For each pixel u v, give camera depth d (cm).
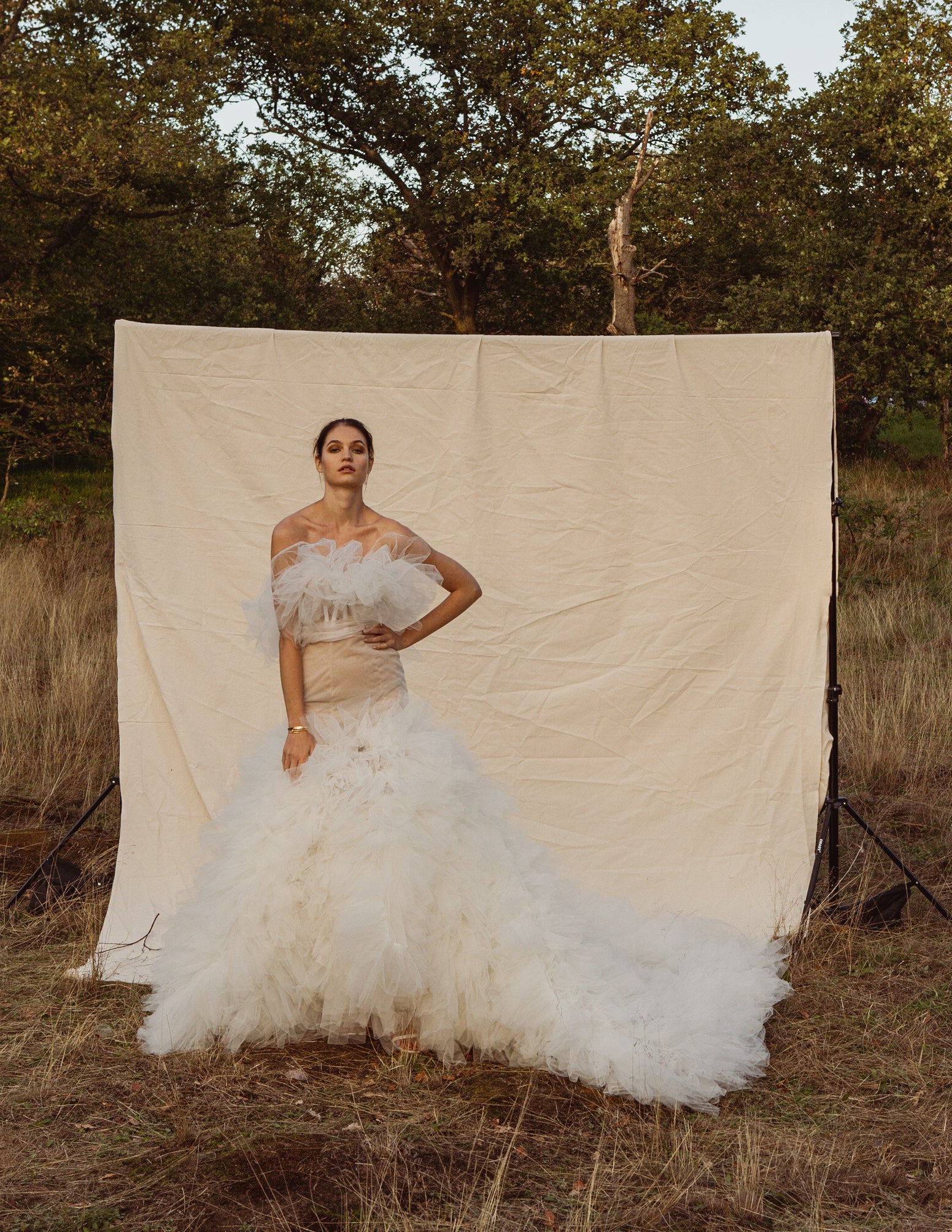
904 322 1488
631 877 465
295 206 2031
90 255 1738
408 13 1864
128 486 465
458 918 325
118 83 1524
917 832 548
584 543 475
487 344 473
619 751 473
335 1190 263
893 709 691
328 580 343
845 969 405
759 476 468
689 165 1652
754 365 466
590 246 1800
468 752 364
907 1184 276
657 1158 286
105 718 670
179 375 467
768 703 468
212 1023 330
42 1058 329
